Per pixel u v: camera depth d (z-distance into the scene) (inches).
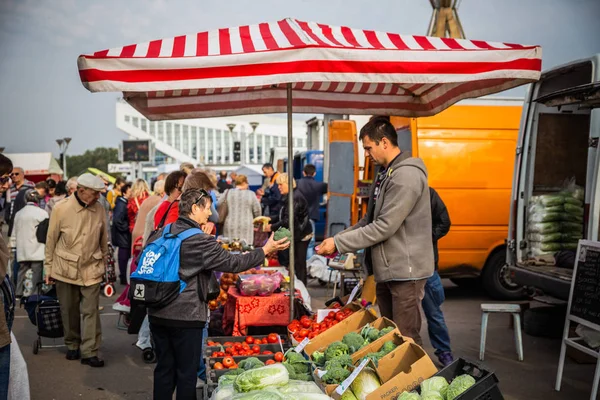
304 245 401.7
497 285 368.2
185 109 233.5
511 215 304.2
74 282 248.7
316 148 772.0
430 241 177.5
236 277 247.6
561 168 304.2
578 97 218.5
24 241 355.3
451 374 131.6
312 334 179.6
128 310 305.4
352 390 132.3
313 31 171.2
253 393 124.5
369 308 170.7
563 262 280.2
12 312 156.2
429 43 167.0
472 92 211.6
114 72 144.2
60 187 444.8
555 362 252.8
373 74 150.5
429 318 242.1
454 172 352.5
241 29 174.9
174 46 155.3
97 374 243.1
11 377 162.4
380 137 177.3
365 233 170.7
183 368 158.1
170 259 154.2
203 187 219.3
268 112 245.1
